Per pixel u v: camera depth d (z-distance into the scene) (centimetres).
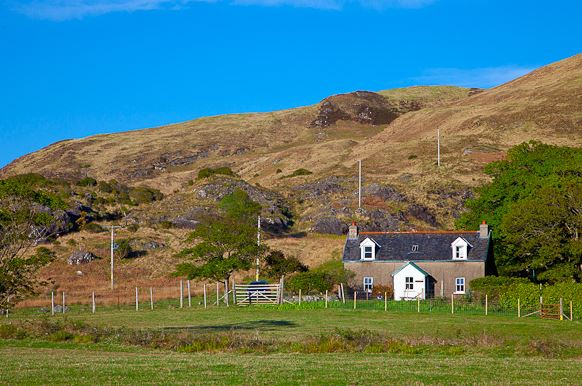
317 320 5678
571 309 5625
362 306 6731
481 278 7262
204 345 3956
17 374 2861
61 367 3059
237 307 6906
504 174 8906
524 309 6172
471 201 9069
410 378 2758
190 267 7338
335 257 10112
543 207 7025
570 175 7900
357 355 3622
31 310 6675
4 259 4372
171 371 2944
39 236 4644
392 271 8219
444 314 6059
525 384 2616
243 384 2625
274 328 5119
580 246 6688
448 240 8281
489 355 3666
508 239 7381
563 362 3303
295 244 10900
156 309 6769
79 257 9875
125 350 3900
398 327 5172
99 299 7625
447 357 3534
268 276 8956
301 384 2630
